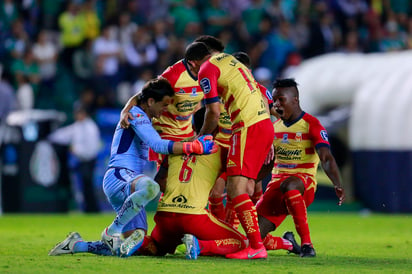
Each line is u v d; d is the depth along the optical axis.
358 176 58.72
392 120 56.41
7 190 54.41
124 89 65.69
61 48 69.88
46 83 67.44
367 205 58.56
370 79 60.12
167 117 28.62
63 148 55.56
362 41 79.31
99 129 61.31
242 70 23.44
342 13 79.81
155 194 21.83
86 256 23.00
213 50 25.38
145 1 73.38
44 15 71.50
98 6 72.31
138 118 23.28
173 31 70.38
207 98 23.16
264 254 22.98
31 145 54.12
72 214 55.22
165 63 65.81
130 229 23.16
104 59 66.62
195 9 71.50
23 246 27.92
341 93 61.81
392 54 64.19
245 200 22.83
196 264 21.00
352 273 19.64
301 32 75.25
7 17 69.00
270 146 23.48
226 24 72.69
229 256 22.95
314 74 64.19
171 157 23.61
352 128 58.69
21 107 62.56
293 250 25.80
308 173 25.08
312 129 24.81
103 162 60.72
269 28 71.62
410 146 55.78
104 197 59.94
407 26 81.44
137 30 67.44
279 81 25.28
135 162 23.52
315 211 58.59
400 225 43.84
